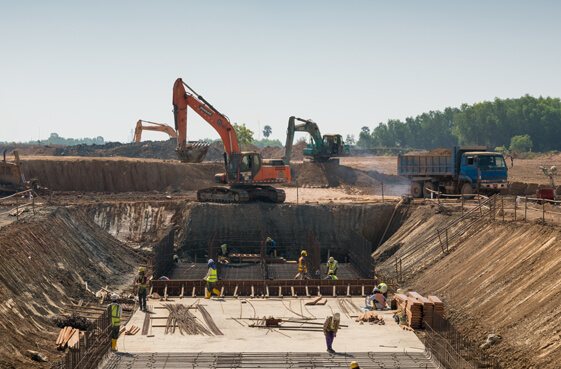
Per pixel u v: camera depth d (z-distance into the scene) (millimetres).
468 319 21750
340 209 44844
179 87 44219
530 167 73438
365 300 27156
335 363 18422
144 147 103938
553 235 23531
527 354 17234
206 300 27531
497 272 24094
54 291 25609
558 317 17891
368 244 30906
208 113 45594
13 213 34281
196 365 18156
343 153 67875
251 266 35625
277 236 44031
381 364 18312
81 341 18125
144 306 25344
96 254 34688
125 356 19062
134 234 43406
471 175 40531
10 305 20828
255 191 46875
